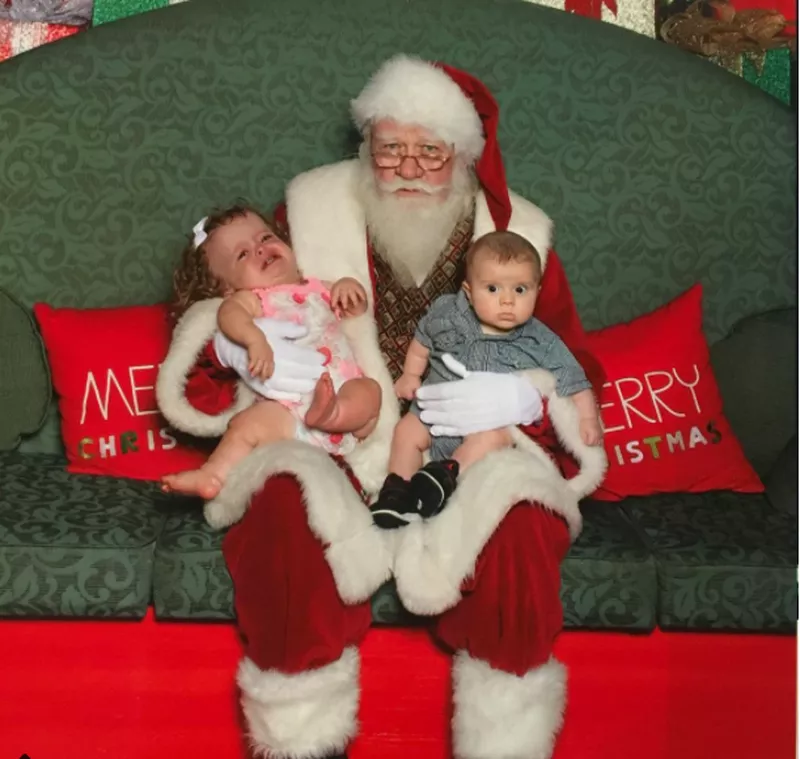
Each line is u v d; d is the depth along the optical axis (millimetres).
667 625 2002
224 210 2391
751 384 2512
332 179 2352
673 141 2652
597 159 2637
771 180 2658
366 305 2211
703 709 1996
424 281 2320
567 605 1971
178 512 2096
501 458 1876
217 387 2178
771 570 1996
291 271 2205
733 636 2014
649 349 2424
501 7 2672
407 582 1834
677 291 2643
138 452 2301
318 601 1801
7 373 2404
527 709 1794
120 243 2551
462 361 2143
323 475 1850
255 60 2604
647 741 1986
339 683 1789
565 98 2646
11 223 2516
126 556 1935
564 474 2127
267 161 2594
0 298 2430
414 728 1936
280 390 2059
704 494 2350
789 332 2539
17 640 1931
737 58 2867
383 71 2305
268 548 1839
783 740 1999
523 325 2143
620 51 2674
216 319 2115
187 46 2592
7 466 2293
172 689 1937
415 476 1949
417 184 2236
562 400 2098
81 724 1929
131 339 2365
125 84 2566
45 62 2555
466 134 2244
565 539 1927
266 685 1777
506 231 2139
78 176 2539
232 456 1982
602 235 2627
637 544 2031
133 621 1953
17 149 2523
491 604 1815
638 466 2338
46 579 1923
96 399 2322
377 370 2191
